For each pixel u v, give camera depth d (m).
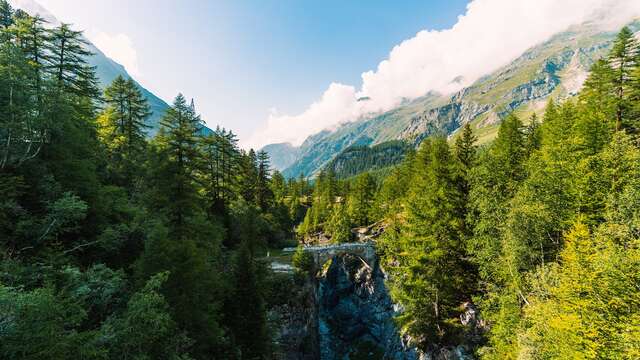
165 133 25.58
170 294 16.77
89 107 30.75
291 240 65.62
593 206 20.58
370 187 77.50
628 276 13.52
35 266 13.61
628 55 32.62
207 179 41.00
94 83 33.75
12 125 16.09
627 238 15.20
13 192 15.18
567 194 21.22
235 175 50.72
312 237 85.38
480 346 24.81
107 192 23.19
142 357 12.34
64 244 18.34
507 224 21.62
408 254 27.11
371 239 62.75
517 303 20.53
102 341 11.60
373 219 74.00
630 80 32.22
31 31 27.69
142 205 25.66
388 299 49.47
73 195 17.23
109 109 40.25
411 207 27.59
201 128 26.41
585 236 17.06
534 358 16.23
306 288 41.34
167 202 24.09
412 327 26.47
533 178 23.22
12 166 16.56
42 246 15.62
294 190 122.62
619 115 32.62
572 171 21.88
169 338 14.95
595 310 14.42
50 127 18.48
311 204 119.44
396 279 28.59
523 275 20.89
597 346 13.70
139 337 12.52
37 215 16.38
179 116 25.44
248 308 25.17
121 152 39.19
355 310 58.97
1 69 16.44
